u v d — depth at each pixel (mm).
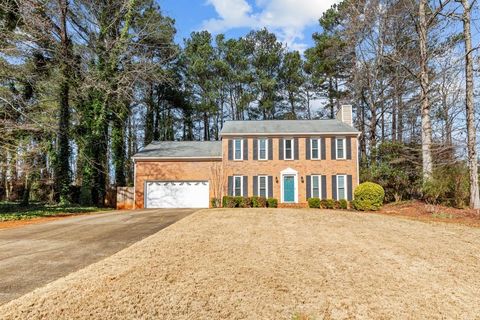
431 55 21062
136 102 31359
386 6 25125
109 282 5754
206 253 7770
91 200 24578
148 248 8188
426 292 5777
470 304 5336
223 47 38312
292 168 23734
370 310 5039
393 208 18922
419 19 21047
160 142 28250
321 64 33938
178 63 36344
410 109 28297
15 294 5379
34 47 18719
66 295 5199
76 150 29297
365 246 8875
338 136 23859
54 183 25906
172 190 24438
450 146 18406
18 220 15070
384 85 28688
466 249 8703
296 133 23875
